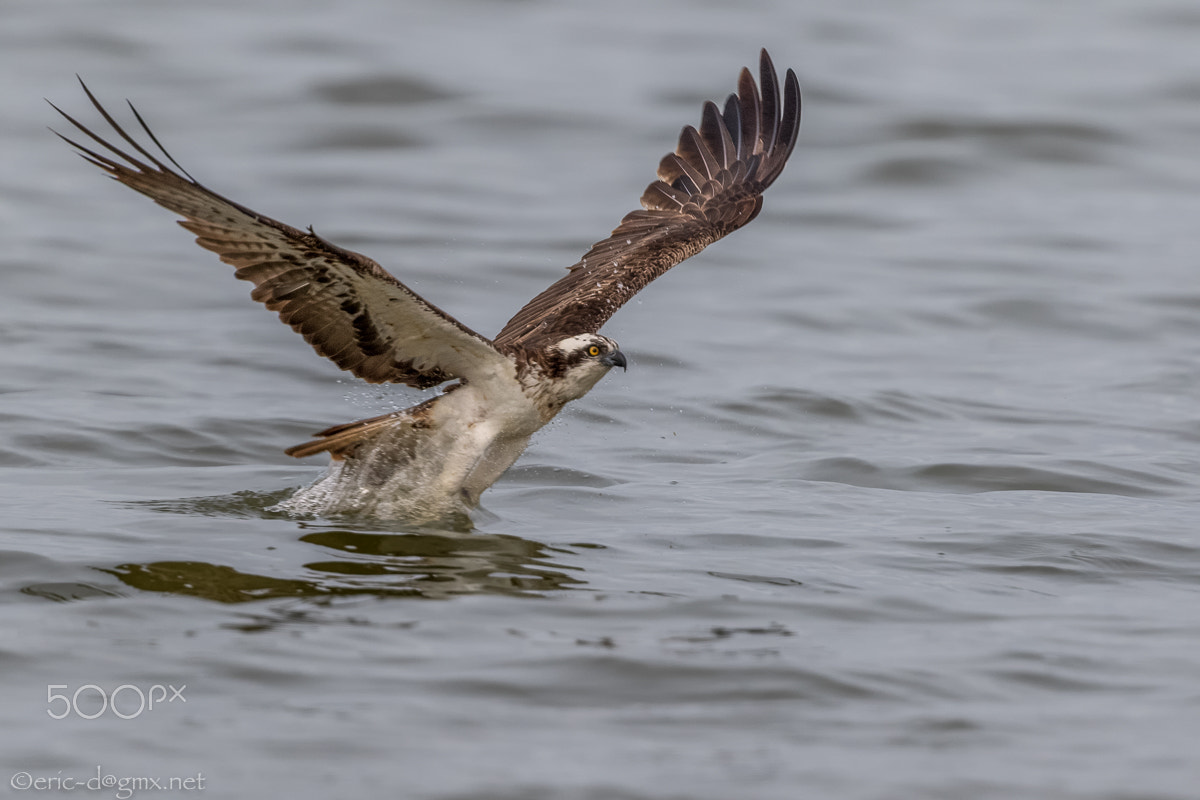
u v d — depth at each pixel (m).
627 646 9.15
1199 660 9.14
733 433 15.68
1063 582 10.80
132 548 10.80
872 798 7.31
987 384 17.81
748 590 10.39
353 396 16.30
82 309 19.25
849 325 20.31
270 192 25.30
